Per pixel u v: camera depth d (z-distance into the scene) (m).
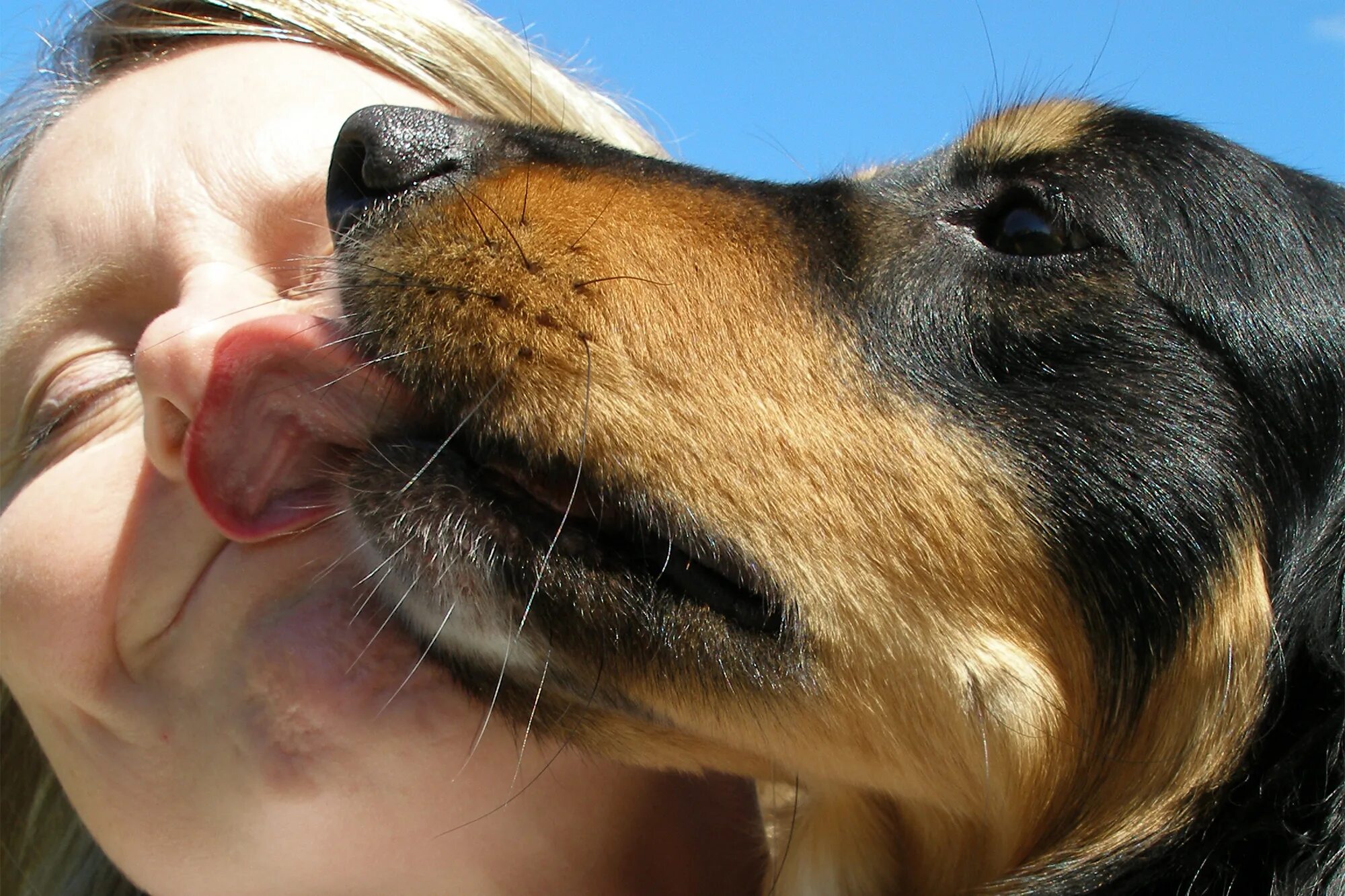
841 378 0.29
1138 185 0.30
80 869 0.36
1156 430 0.30
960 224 0.31
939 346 0.30
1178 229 0.30
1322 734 0.29
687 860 0.32
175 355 0.27
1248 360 0.30
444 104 0.36
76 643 0.28
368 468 0.28
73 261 0.31
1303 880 0.28
